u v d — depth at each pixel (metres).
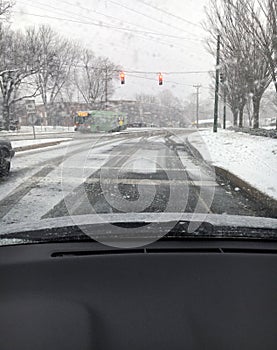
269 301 1.94
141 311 1.84
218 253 2.47
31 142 22.39
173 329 1.71
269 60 15.55
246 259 2.39
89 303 1.90
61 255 2.41
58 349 1.58
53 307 1.86
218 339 1.65
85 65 54.56
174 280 2.11
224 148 15.43
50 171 10.39
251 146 15.98
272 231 2.85
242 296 1.98
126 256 2.39
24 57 42.31
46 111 57.72
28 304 1.88
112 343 1.62
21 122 59.84
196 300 1.93
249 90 22.91
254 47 17.86
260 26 15.41
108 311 1.83
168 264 2.29
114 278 2.12
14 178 9.52
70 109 57.09
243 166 10.80
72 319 1.77
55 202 6.68
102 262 2.31
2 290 1.99
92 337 1.65
